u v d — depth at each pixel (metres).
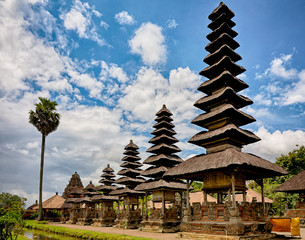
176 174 20.08
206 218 18.59
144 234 23.45
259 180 21.45
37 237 26.02
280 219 21.30
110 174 45.78
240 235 16.02
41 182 48.94
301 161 52.28
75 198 50.59
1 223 16.64
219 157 18.12
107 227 36.41
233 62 21.97
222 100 21.30
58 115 50.97
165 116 32.91
